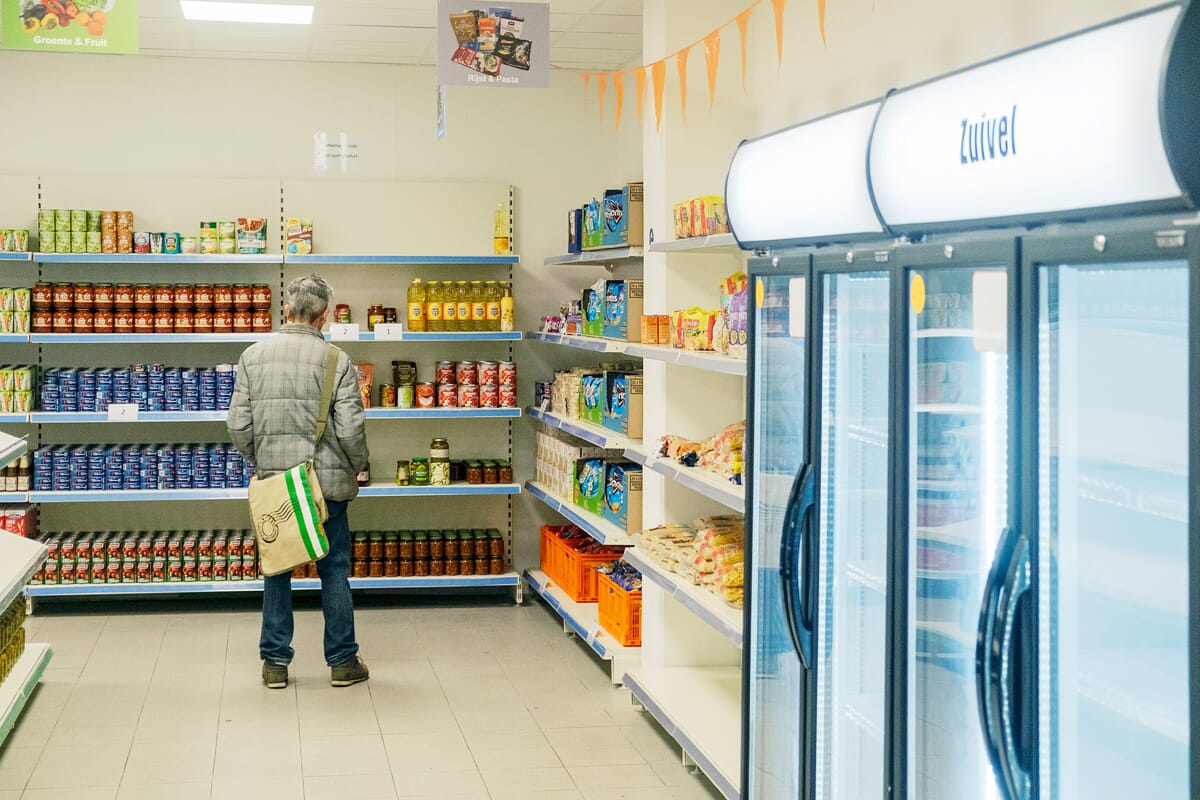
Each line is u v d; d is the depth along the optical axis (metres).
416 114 7.92
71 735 5.22
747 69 5.45
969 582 2.57
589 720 5.50
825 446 3.20
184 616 7.45
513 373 7.75
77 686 5.94
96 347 7.77
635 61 7.58
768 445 3.63
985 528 2.50
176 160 7.67
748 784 3.77
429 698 5.81
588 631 6.41
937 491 2.66
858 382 3.18
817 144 3.20
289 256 7.38
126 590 7.37
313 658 6.51
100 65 7.56
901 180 2.68
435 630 7.18
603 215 6.41
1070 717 2.24
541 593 7.50
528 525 8.30
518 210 8.08
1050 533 2.23
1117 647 2.12
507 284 7.77
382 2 6.12
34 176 7.46
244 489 7.46
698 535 4.97
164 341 7.41
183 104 7.66
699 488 4.47
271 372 5.76
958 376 2.58
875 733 3.12
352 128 7.85
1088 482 2.19
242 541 7.52
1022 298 2.25
